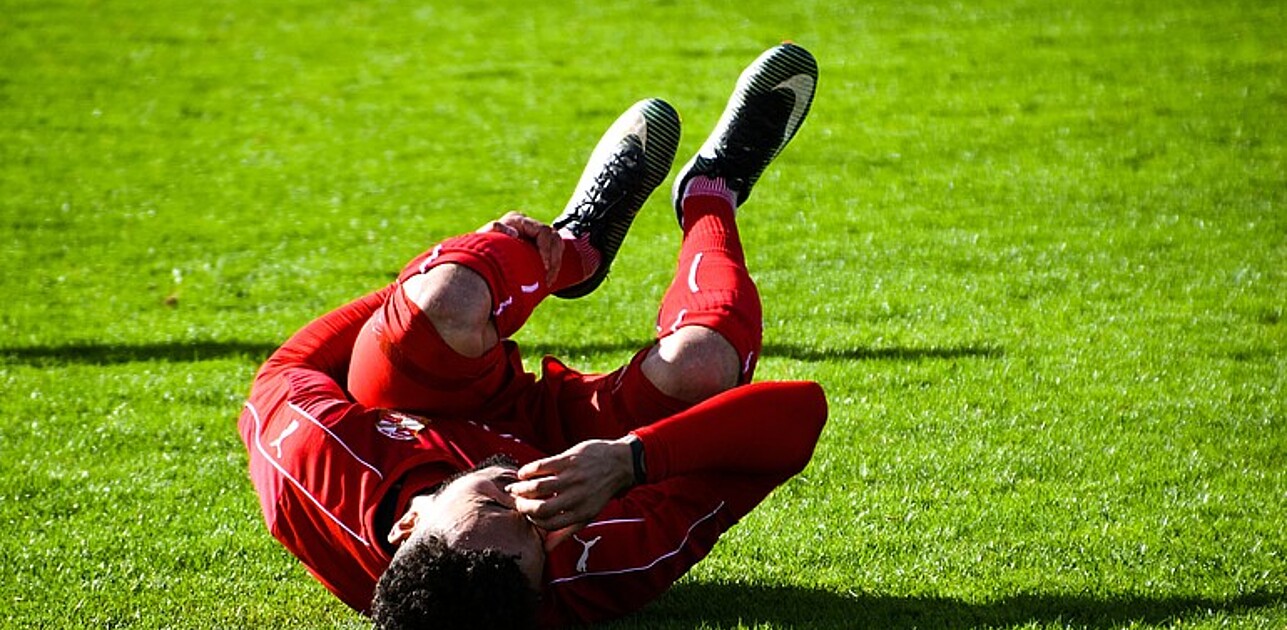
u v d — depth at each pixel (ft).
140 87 237.04
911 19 254.27
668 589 55.21
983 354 95.40
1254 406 82.07
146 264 144.87
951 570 57.16
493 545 41.78
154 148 200.03
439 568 39.78
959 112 191.72
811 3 272.72
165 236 156.04
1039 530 62.13
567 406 52.42
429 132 202.18
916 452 74.33
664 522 48.60
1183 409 81.66
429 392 48.75
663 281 124.47
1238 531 61.72
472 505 42.75
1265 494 67.05
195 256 147.23
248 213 165.17
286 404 49.78
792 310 110.63
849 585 55.67
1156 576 55.83
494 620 39.40
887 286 116.98
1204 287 112.16
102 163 192.24
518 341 105.60
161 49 264.11
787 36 247.29
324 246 149.79
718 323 49.14
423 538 41.34
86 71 248.11
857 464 72.38
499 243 49.29
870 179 160.76
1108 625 50.16
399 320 47.93
